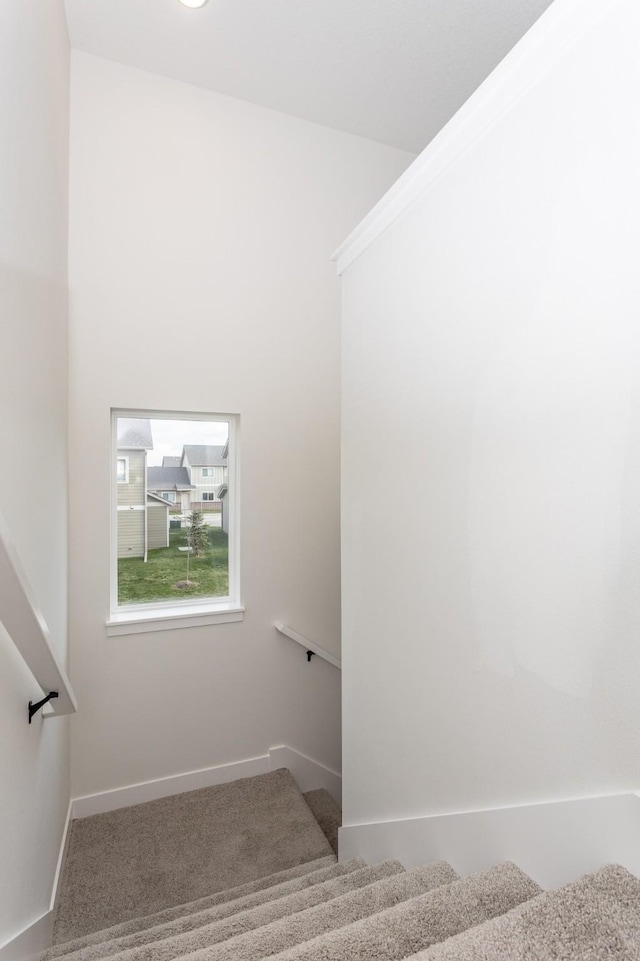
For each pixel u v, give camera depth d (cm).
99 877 212
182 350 265
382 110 290
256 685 287
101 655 251
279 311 289
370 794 181
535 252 107
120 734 255
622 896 81
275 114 289
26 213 142
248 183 282
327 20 233
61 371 211
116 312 250
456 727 134
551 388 104
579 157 97
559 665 102
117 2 222
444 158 136
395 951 90
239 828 244
